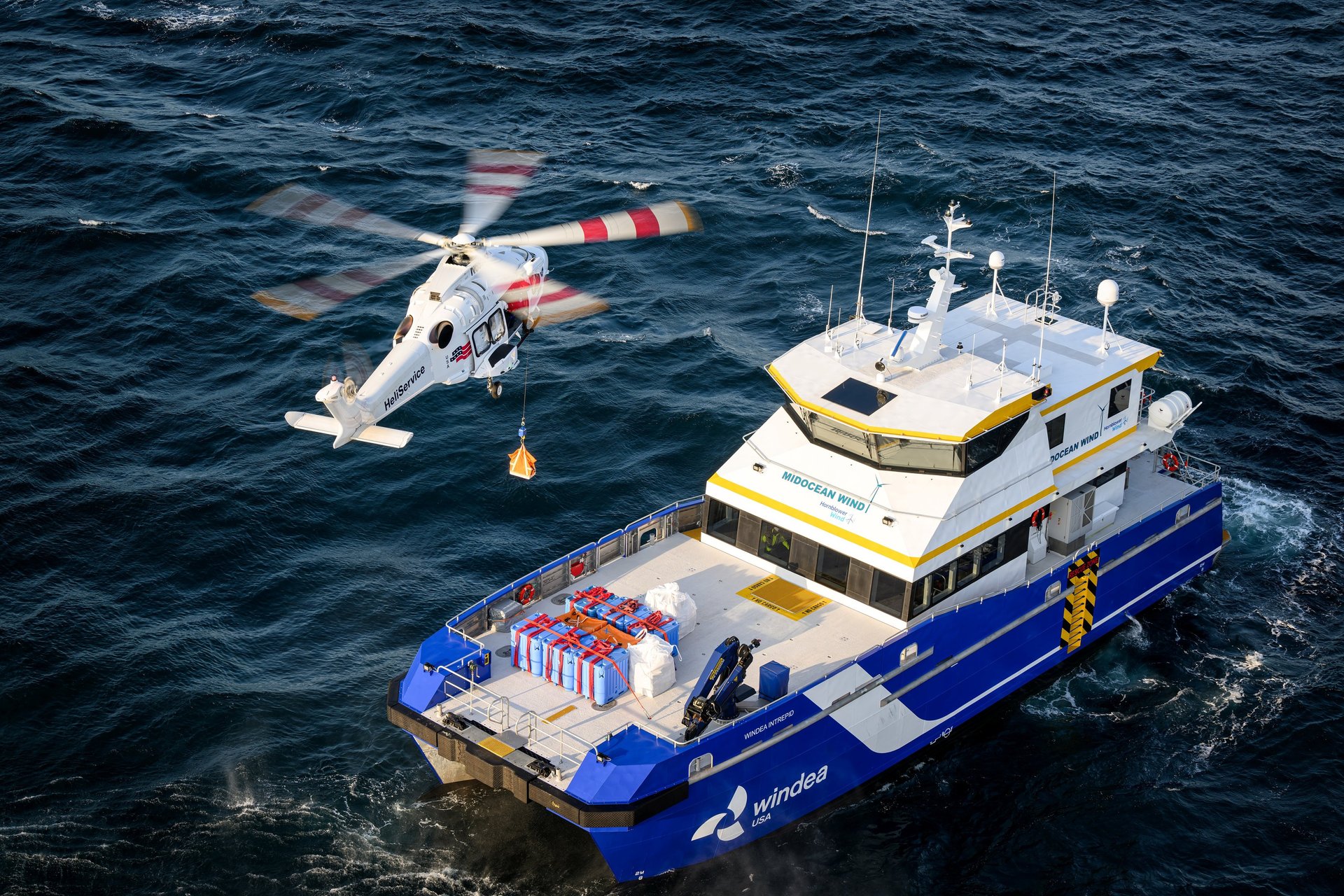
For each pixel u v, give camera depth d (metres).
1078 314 53.66
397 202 60.59
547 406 48.47
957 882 31.02
